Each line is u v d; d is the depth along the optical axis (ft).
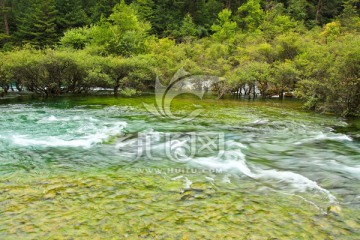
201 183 18.24
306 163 22.67
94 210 14.57
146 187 17.48
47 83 59.47
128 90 64.34
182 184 18.03
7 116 37.86
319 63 47.29
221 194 16.74
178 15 145.48
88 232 12.73
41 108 44.86
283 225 13.58
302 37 81.61
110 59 65.62
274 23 116.26
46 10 128.06
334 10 148.36
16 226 13.01
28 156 22.81
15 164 21.01
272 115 42.52
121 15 90.94
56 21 130.21
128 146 26.08
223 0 162.91
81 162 21.79
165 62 75.15
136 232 12.80
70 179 18.47
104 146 25.91
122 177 19.02
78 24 133.39
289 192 17.30
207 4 151.64
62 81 62.23
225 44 95.71
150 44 88.48
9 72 54.03
